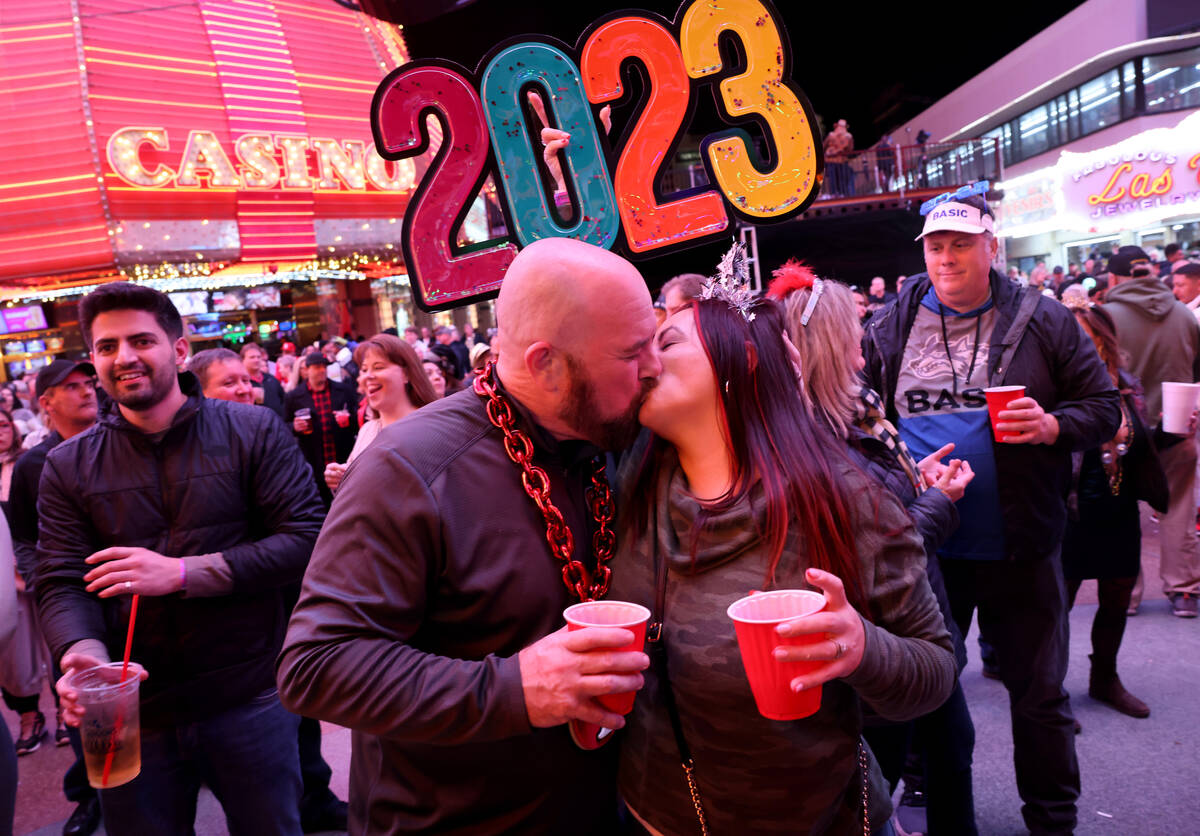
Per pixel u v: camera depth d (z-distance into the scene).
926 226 2.45
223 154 16.08
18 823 3.35
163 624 2.03
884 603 1.20
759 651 1.02
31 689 3.97
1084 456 3.12
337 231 17.88
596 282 1.13
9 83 14.85
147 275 16.06
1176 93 21.36
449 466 1.20
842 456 1.26
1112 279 6.08
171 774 2.06
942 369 2.51
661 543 1.27
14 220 14.88
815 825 1.22
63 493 2.07
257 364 7.00
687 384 1.22
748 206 1.74
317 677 1.10
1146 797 2.67
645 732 1.29
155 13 16.03
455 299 1.75
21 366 17.30
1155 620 4.08
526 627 1.22
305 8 18.17
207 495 2.11
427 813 1.27
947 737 2.21
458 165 1.72
